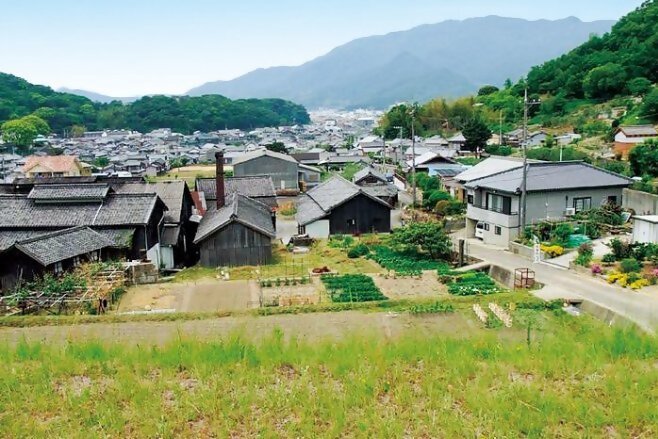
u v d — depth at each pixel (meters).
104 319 20.30
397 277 27.28
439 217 41.09
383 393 9.70
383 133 105.94
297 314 20.86
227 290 25.94
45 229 29.64
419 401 9.35
